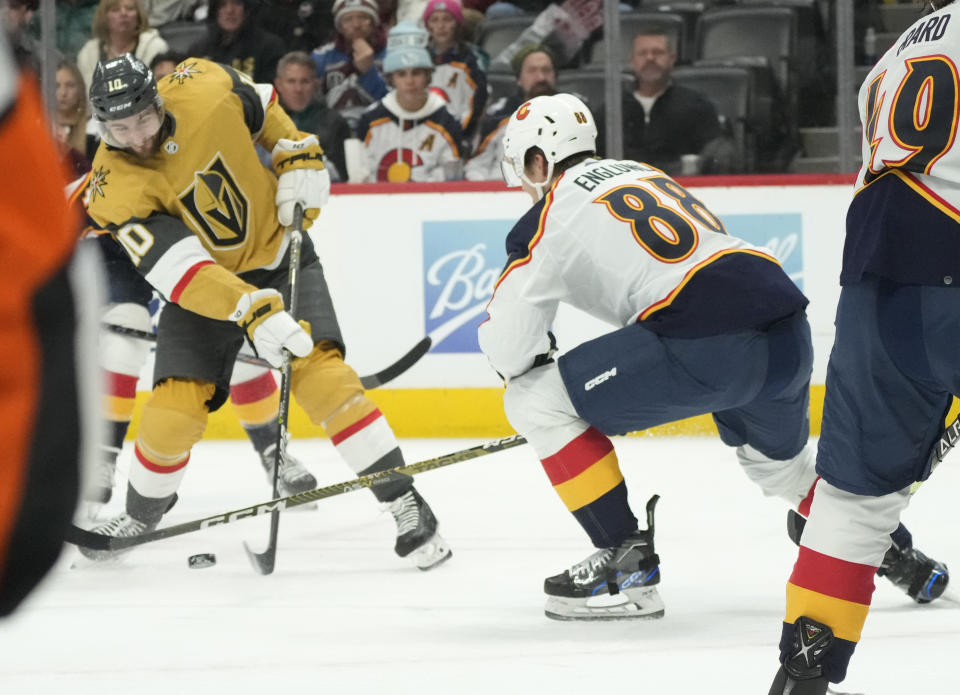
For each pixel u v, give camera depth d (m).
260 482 14.73
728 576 9.60
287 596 9.32
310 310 10.88
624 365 7.64
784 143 18.14
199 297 9.84
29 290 2.03
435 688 6.76
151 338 12.12
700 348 7.55
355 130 18.33
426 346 11.73
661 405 7.71
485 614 8.59
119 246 11.97
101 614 8.81
